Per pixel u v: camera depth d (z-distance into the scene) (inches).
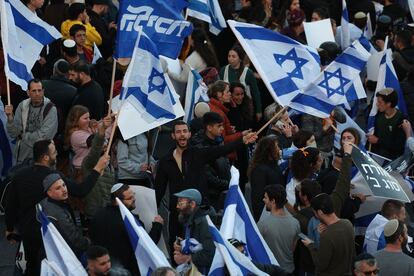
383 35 1626.5
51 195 1017.5
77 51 1391.5
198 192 1015.6
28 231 1031.0
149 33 1143.0
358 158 1079.0
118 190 1024.9
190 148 1115.3
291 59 1179.9
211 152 1115.9
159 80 1106.1
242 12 1642.5
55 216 1013.2
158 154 1380.4
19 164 1195.9
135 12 1139.3
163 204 1280.8
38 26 1253.1
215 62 1462.8
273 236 1039.0
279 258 1043.3
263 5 1627.7
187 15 1449.3
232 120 1347.2
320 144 1282.0
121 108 1136.8
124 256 1019.9
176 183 1109.1
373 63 1509.6
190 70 1370.6
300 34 1585.9
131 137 1156.5
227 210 1024.2
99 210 1032.2
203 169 1114.1
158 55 1102.4
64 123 1280.8
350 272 1005.2
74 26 1413.6
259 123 1405.0
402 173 1269.7
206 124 1162.6
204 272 988.6
